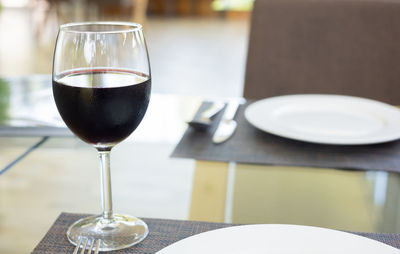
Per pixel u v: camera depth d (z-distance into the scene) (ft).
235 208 2.62
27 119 3.56
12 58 16.76
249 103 3.78
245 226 2.13
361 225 2.62
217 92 13.94
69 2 19.30
